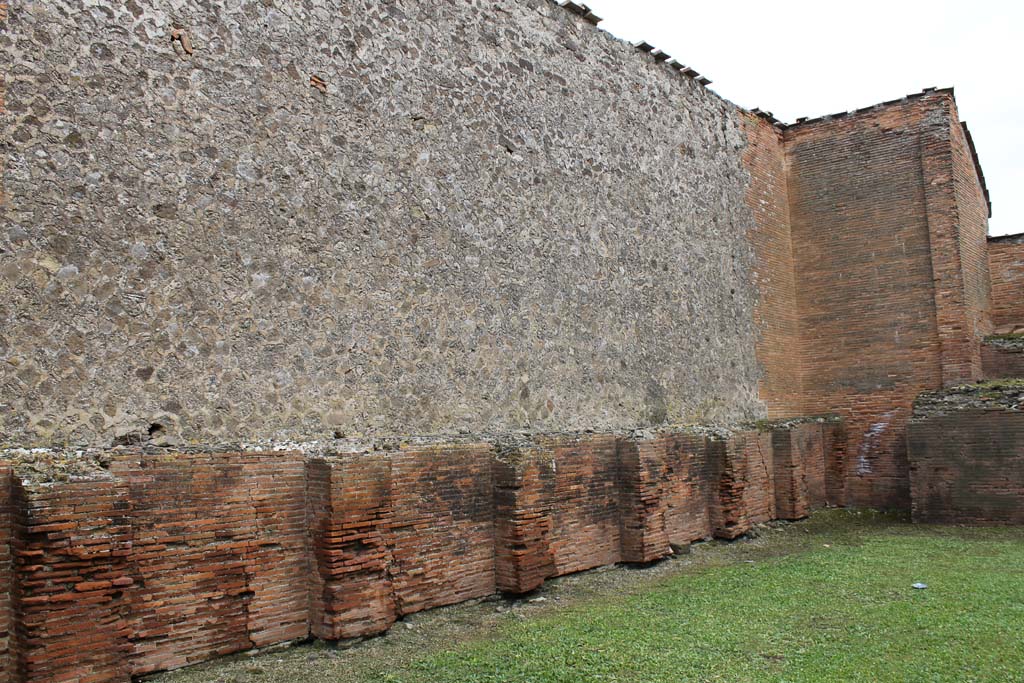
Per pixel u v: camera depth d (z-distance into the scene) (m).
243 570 6.46
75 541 5.35
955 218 13.90
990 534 11.47
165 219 6.54
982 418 12.30
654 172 12.02
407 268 8.30
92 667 5.39
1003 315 15.88
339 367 7.60
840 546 11.01
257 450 6.65
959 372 13.66
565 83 10.63
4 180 5.74
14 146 5.80
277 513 6.71
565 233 10.30
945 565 9.41
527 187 9.84
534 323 9.71
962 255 13.95
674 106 12.66
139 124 6.46
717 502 11.47
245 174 7.08
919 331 14.11
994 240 16.06
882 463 14.26
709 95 13.55
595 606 8.00
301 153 7.51
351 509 6.79
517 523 8.25
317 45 7.76
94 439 6.02
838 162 15.08
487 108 9.45
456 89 9.09
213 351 6.73
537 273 9.84
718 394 12.84
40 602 5.19
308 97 7.62
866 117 14.84
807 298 15.25
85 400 6.01
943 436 12.61
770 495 12.86
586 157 10.80
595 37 11.27
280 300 7.21
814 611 7.54
